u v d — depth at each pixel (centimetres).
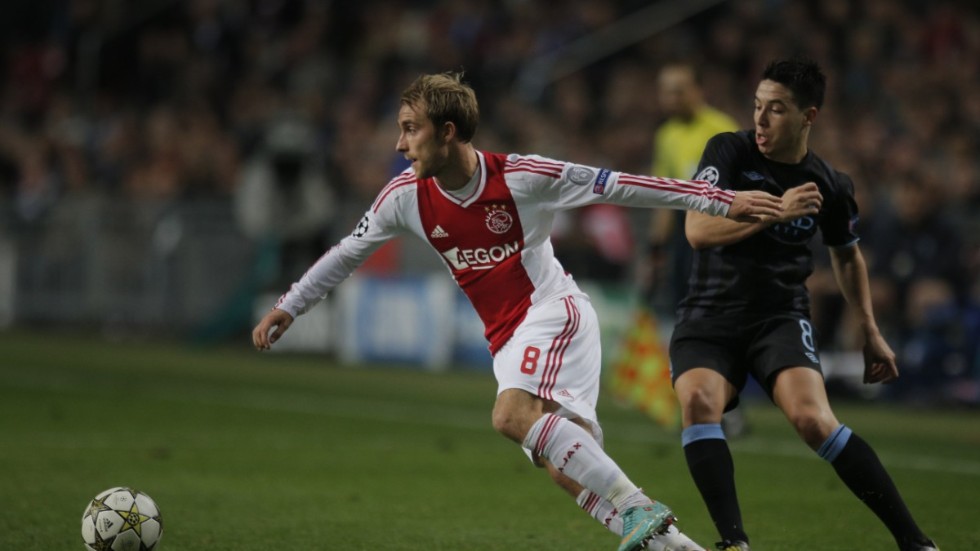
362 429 3484
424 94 1698
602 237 5044
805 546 2008
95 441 3106
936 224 4456
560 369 1723
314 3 7688
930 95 6088
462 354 5331
